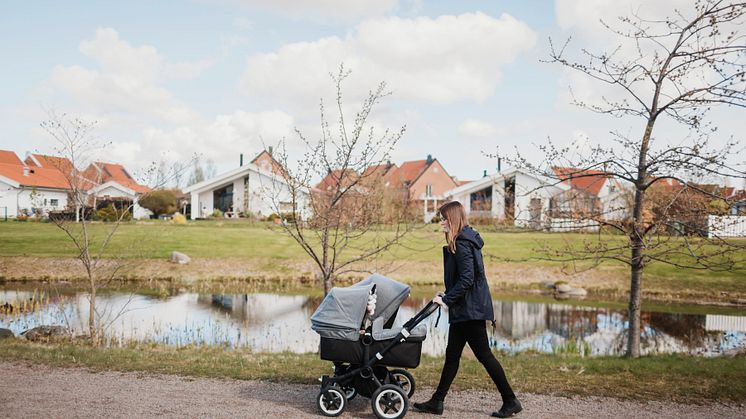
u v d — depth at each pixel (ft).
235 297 56.18
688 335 42.29
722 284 62.75
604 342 39.60
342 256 74.23
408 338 17.35
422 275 68.13
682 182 26.86
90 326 35.06
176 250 77.56
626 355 30.01
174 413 17.69
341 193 30.99
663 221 28.12
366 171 32.60
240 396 19.81
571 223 33.06
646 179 28.53
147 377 22.27
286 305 52.21
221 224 113.39
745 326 45.60
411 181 201.57
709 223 28.43
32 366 23.88
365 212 33.17
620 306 54.70
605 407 19.01
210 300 54.29
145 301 52.80
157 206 147.13
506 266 71.77
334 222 32.89
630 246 28.58
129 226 101.19
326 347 17.83
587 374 24.00
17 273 64.44
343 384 18.17
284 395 20.06
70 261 68.90
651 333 42.96
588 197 32.14
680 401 19.84
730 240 31.96
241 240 87.71
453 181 208.64
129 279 64.34
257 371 23.54
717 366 25.38
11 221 113.60
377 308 18.15
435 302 17.24
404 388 20.10
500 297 59.52
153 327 41.42
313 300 55.01
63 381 21.47
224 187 148.25
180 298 54.95
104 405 18.42
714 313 51.37
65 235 85.56
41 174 169.17
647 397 20.27
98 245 77.87
